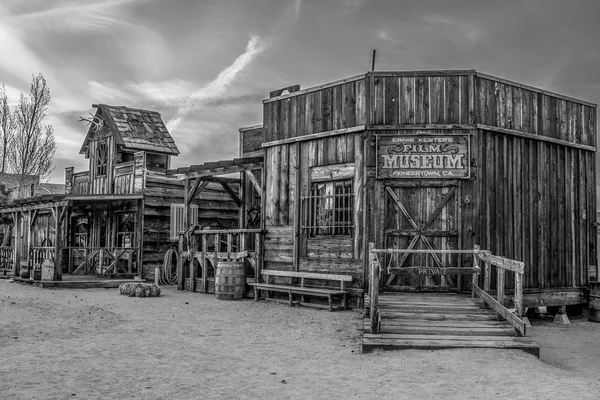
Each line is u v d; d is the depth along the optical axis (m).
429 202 12.63
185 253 17.80
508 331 8.95
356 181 13.03
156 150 24.30
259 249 15.12
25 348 8.61
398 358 7.97
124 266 22.05
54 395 6.16
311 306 13.46
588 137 15.02
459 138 12.55
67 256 24.52
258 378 7.03
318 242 13.83
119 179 23.23
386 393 6.32
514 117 13.36
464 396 6.18
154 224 21.62
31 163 36.91
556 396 6.15
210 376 7.11
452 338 8.64
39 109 37.28
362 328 10.23
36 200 19.95
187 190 18.22
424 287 12.47
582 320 14.27
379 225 12.68
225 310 13.08
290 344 9.23
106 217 23.33
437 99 12.71
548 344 10.46
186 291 17.45
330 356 8.32
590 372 8.01
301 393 6.35
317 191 14.00
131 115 25.39
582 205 14.73
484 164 12.72
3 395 6.13
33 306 12.95
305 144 14.26
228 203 23.05
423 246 12.56
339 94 13.54
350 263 13.12
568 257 14.29
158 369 7.45
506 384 6.67
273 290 14.38
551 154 14.12
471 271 9.70
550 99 14.18
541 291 13.49
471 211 12.46
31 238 20.94
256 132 19.41
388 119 12.80
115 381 6.80
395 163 12.67
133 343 9.16
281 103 14.89
